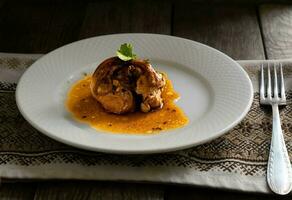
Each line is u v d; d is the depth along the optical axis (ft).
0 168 1.83
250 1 3.08
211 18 2.88
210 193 1.77
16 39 2.72
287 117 2.06
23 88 2.07
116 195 1.75
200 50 2.31
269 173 1.78
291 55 2.53
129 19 2.88
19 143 1.94
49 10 2.99
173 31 2.77
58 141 1.86
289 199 1.73
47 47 2.65
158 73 2.14
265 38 2.67
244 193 1.75
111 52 2.34
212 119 1.92
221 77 2.15
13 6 3.05
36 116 1.93
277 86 2.20
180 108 2.05
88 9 2.98
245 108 1.95
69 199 1.74
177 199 1.75
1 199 1.75
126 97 1.99
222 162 1.85
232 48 2.60
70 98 2.10
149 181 1.77
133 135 1.90
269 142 1.94
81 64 2.27
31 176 1.79
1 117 2.08
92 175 1.79
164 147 1.75
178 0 3.18
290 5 2.99
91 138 1.82
